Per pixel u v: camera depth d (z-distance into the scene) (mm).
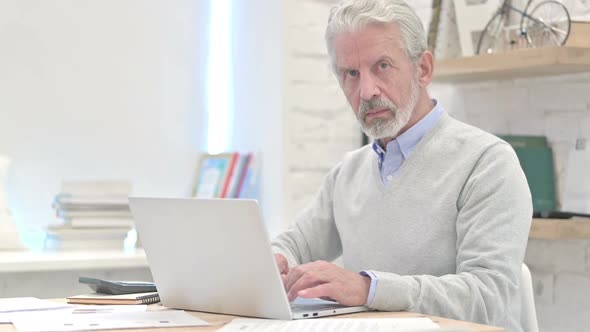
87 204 3428
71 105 3662
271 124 3598
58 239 3363
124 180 3654
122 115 3773
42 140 3604
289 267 2248
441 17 3113
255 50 3723
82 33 3686
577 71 2820
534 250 3033
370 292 1743
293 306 1795
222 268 1705
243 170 3689
